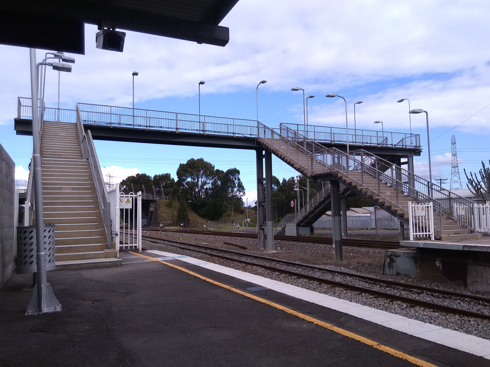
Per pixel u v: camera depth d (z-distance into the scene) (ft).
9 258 31.53
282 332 17.72
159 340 16.63
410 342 16.48
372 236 106.52
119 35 17.54
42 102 65.57
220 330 18.01
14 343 16.15
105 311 21.21
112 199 49.14
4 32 16.49
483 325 20.13
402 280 38.27
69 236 41.11
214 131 68.64
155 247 63.77
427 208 41.83
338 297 26.37
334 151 57.88
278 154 68.28
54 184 48.80
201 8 18.80
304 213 107.14
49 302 21.29
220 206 289.74
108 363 14.21
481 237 42.75
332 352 15.33
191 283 29.04
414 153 87.20
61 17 16.93
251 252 67.97
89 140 54.44
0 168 27.07
